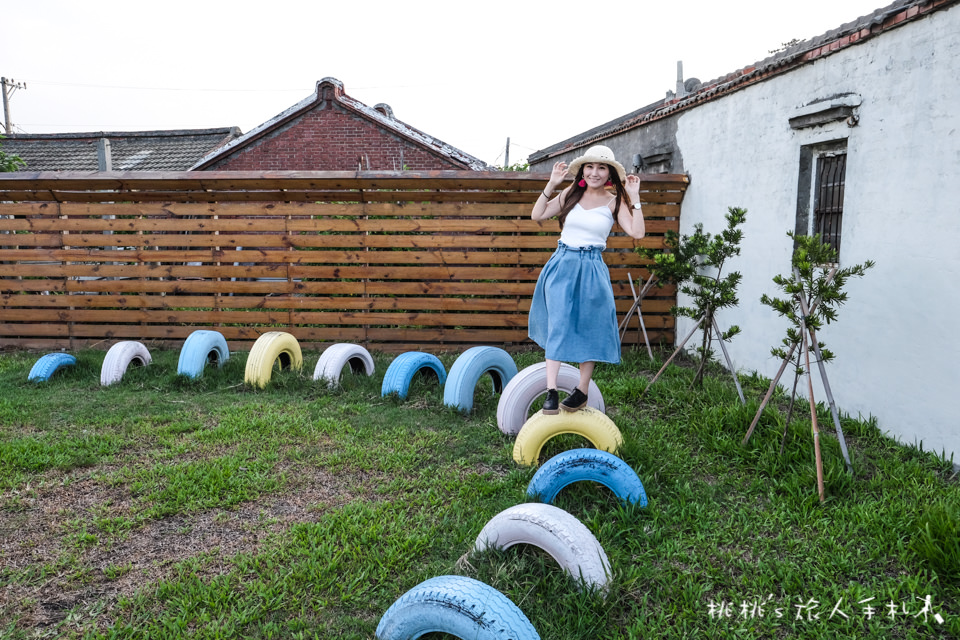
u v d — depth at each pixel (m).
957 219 4.14
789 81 6.00
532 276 8.34
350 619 2.63
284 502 3.78
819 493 3.70
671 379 6.53
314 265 8.53
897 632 2.60
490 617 2.19
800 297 4.25
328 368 6.47
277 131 15.98
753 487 3.91
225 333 8.56
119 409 5.61
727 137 7.14
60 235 8.45
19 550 3.22
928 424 4.42
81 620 2.67
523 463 4.21
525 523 2.90
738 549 3.23
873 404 4.96
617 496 3.57
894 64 4.69
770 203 6.34
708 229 7.64
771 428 4.57
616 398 5.79
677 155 8.51
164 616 2.67
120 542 3.30
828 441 4.37
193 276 8.47
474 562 2.97
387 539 3.25
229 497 3.77
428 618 2.30
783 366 4.40
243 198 8.41
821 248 4.25
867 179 5.00
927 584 2.82
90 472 4.20
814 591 2.82
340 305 8.44
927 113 4.38
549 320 3.99
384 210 8.29
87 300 8.54
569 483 3.58
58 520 3.55
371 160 16.08
